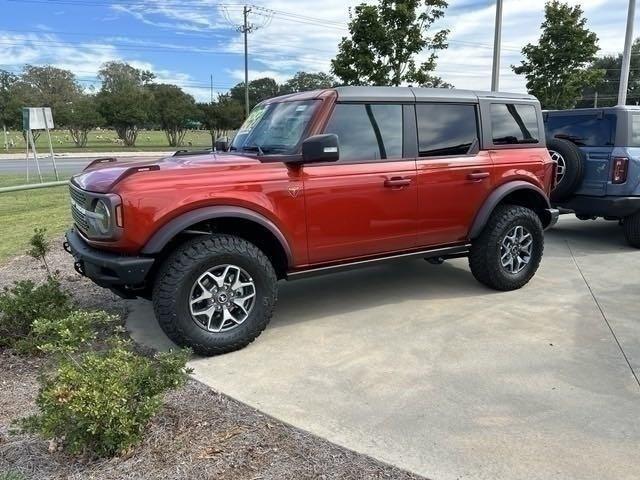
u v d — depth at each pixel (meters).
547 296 5.22
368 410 3.14
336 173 4.25
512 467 2.61
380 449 2.75
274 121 4.64
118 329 3.19
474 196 5.02
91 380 2.57
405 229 4.68
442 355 3.89
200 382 3.49
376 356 3.89
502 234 5.18
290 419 3.03
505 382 3.48
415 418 3.05
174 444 2.76
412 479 2.52
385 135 4.55
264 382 3.50
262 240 4.23
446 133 4.89
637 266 6.37
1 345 3.96
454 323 4.52
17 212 10.37
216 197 3.76
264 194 3.93
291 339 4.21
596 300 5.09
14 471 2.55
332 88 4.41
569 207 7.54
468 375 3.58
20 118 47.31
